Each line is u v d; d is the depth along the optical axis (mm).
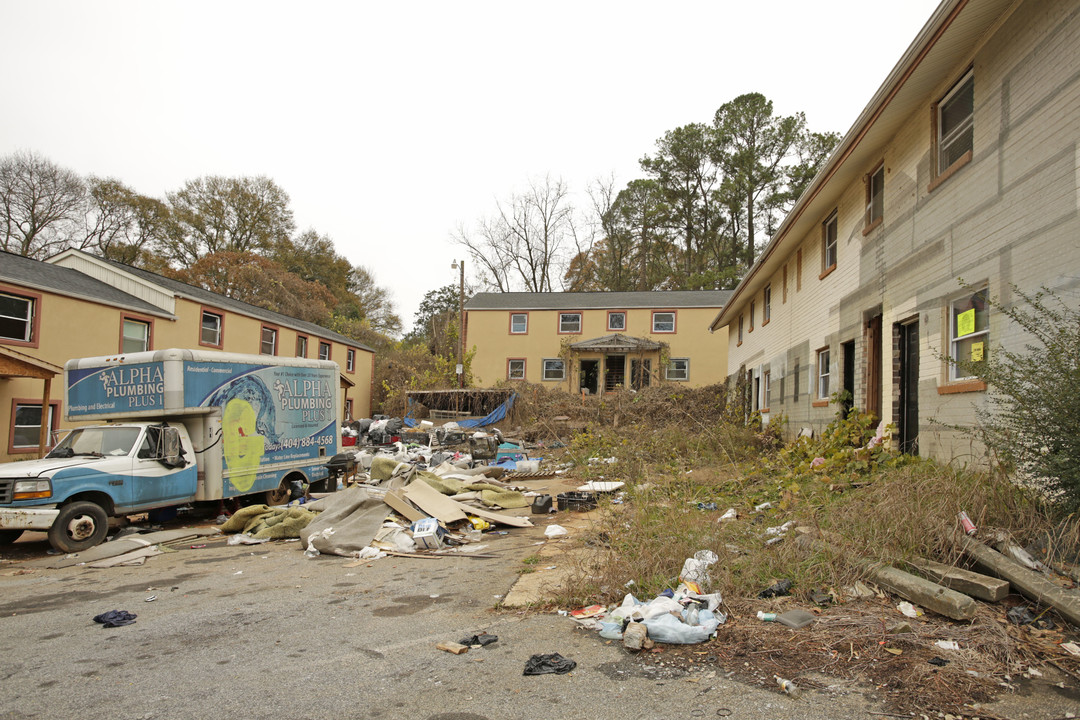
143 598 6211
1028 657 3691
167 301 20266
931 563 4855
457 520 8797
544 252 53625
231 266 44469
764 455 13750
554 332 35406
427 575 6633
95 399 10438
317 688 3830
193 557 8219
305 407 12539
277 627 5074
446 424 25672
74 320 17062
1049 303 6043
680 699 3467
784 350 16609
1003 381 5523
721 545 5645
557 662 3996
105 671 4242
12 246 37469
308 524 8805
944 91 8156
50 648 4766
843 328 11984
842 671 3654
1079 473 4633
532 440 24141
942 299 8109
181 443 10086
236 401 10906
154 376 10039
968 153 7473
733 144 47094
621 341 33375
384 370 38000
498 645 4422
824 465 8914
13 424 15258
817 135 44969
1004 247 6770
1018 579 4328
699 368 33938
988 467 5973
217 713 3541
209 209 49656
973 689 3393
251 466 11133
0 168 36812
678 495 8562
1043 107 6168
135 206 44250
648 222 50375
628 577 5340
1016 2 6617
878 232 10250
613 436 18062
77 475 8672
